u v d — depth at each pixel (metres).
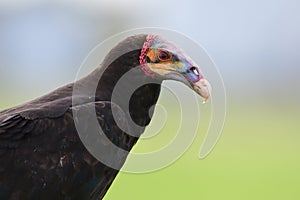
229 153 46.75
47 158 13.79
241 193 34.62
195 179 36.31
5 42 75.38
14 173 13.57
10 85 69.69
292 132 58.25
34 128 13.83
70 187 14.02
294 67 103.19
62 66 59.41
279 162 44.59
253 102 79.31
